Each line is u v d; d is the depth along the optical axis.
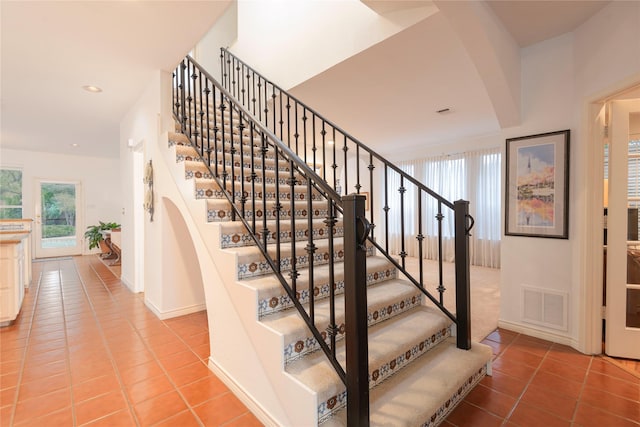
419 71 3.21
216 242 2.16
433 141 6.32
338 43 3.12
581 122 2.44
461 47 2.76
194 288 3.54
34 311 3.58
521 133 2.83
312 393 1.37
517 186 2.86
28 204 7.19
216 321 2.20
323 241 2.64
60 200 7.70
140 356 2.50
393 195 7.38
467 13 2.01
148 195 3.47
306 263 2.38
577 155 2.50
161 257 3.30
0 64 2.90
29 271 4.82
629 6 2.04
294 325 1.67
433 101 4.03
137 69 3.06
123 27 2.36
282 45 3.94
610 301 2.43
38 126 5.00
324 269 2.30
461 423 1.70
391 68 3.16
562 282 2.63
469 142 6.09
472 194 6.02
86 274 5.62
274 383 1.61
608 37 2.20
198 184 2.46
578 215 2.49
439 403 1.60
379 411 1.50
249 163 3.15
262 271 2.08
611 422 1.71
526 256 2.84
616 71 2.14
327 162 7.39
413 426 1.44
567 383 2.08
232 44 5.33
